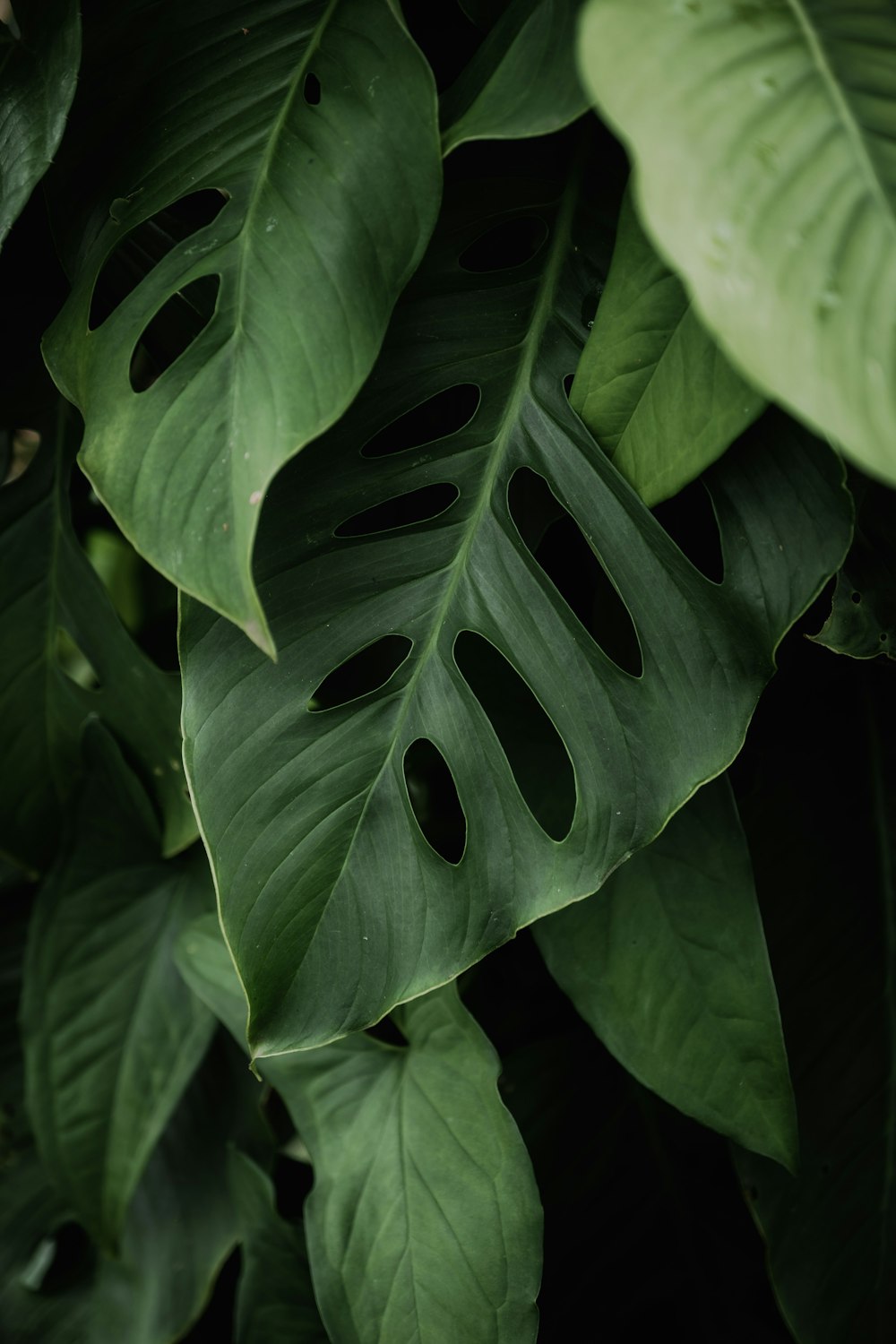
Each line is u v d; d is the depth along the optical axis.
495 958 1.01
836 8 0.75
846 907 0.97
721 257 0.71
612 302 0.83
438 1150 0.91
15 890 1.06
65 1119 1.00
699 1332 1.00
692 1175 1.00
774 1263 0.95
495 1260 0.90
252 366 0.80
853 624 0.88
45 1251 1.08
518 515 0.89
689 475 0.83
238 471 0.79
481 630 0.85
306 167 0.82
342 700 0.98
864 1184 0.96
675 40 0.73
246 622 0.79
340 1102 0.93
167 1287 1.05
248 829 0.84
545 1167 0.99
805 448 0.85
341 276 0.81
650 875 0.91
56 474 0.96
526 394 0.86
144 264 0.91
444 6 0.91
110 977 1.01
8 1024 1.07
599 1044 0.99
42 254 0.94
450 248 0.87
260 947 0.84
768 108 0.73
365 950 0.85
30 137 0.85
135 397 0.81
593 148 0.87
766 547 0.85
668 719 0.85
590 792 0.85
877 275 0.70
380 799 0.85
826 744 0.98
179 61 0.85
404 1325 0.91
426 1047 0.92
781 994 0.96
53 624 0.97
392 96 0.81
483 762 0.85
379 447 0.93
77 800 0.99
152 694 0.96
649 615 0.85
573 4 0.80
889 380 0.68
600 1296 1.00
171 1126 1.05
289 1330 0.99
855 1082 0.96
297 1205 1.06
